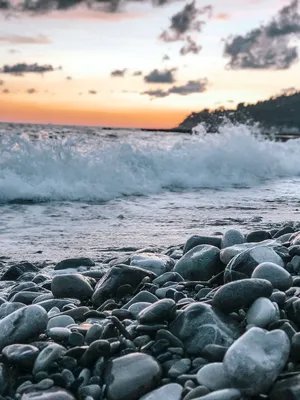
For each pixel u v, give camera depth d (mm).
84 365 1025
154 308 1104
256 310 1062
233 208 3873
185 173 5336
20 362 1027
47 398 939
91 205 4070
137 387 956
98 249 2541
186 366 995
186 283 1382
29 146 4723
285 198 4469
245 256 1322
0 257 2373
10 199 4203
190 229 3047
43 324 1129
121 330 1090
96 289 1434
